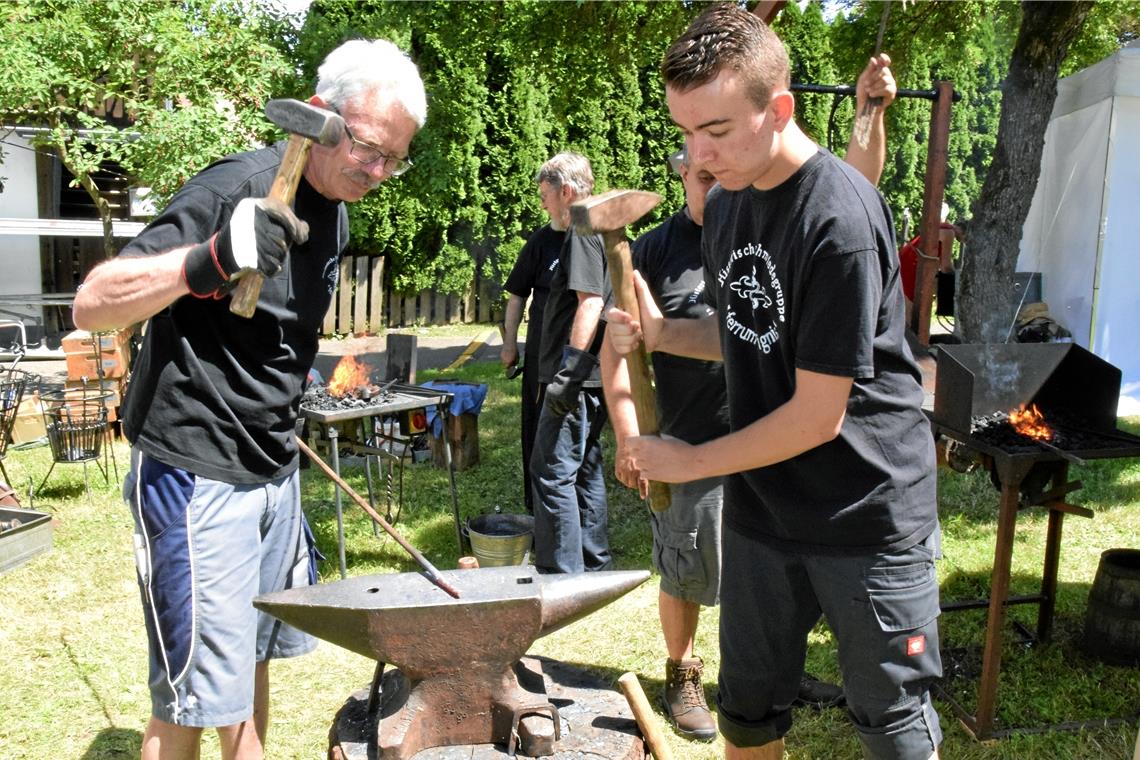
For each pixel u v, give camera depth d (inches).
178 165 254.2
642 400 76.1
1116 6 324.8
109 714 128.3
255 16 298.5
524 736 73.1
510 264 551.8
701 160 66.5
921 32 301.9
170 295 71.2
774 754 91.7
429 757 73.0
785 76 64.9
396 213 509.4
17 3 254.8
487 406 333.4
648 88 551.8
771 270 73.3
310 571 100.3
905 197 481.7
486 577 82.2
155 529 81.9
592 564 173.6
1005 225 262.5
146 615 83.4
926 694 81.5
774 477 79.0
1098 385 135.1
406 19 381.1
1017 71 255.8
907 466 76.7
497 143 531.5
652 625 155.7
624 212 70.4
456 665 73.9
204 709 82.0
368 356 453.1
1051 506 130.3
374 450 187.0
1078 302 314.2
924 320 153.2
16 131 333.1
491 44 416.8
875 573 76.7
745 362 80.1
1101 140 299.7
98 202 310.3
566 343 171.6
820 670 137.9
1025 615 156.3
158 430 82.2
